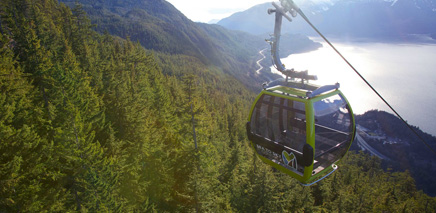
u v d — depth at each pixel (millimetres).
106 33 111250
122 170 24594
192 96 28062
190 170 29859
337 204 42656
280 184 35000
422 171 155500
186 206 29297
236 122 92312
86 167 20484
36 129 25281
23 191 17844
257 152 10352
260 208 30969
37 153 20234
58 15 84125
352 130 9305
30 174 19516
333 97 8797
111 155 26172
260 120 9828
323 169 8852
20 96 24703
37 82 31344
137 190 26219
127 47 104750
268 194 31359
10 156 18344
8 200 15844
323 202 45062
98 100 36344
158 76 89188
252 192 33969
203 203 25266
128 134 31562
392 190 72750
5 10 48500
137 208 25266
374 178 89062
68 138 20750
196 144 28688
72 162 21656
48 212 18312
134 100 35188
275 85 9953
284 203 32594
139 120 31875
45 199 19016
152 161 29500
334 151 8898
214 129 59906
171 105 51188
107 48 96312
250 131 10227
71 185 21547
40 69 29594
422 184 145125
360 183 68625
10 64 27922
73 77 35344
